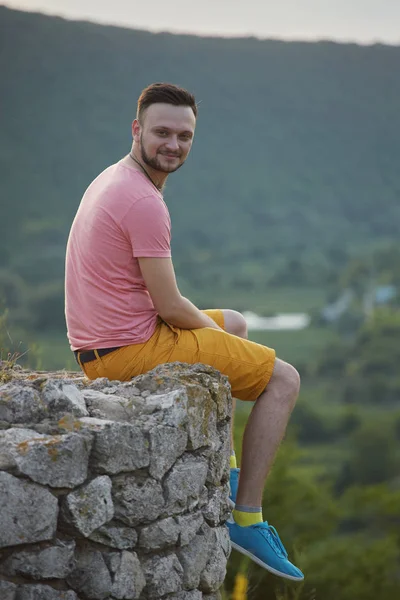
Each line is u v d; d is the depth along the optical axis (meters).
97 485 3.60
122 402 3.96
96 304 4.52
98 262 4.50
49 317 105.44
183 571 4.00
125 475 3.75
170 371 4.27
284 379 4.62
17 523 3.38
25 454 3.42
